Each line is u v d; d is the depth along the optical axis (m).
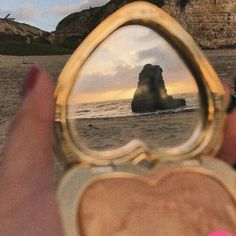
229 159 0.15
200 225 0.13
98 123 0.14
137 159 0.14
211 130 0.15
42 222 0.13
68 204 0.13
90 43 0.14
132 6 0.15
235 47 6.14
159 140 0.15
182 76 0.15
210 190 0.14
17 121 0.14
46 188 0.13
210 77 0.15
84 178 0.14
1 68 3.89
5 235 0.12
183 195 0.14
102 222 0.13
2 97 1.91
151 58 0.15
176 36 0.15
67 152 0.14
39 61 4.65
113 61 0.14
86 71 0.14
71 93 0.14
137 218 0.13
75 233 0.13
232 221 0.13
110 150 0.14
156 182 0.14
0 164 0.13
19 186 0.13
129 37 0.15
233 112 0.15
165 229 0.13
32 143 0.13
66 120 0.14
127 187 0.14
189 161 0.15
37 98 0.14
